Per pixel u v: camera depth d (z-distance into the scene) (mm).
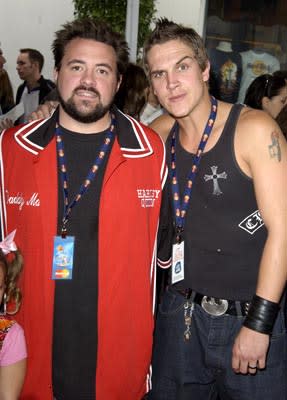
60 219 2086
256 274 2127
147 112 3654
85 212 2084
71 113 2039
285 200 1975
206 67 2137
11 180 2107
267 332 2016
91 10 6465
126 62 2152
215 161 2072
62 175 2094
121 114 2189
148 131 2203
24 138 2104
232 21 5406
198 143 2146
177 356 2256
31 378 2150
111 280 2098
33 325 2119
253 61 5480
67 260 2062
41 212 2072
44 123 2137
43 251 2074
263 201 1983
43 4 7723
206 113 2121
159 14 6879
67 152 2107
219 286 2145
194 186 2137
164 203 2254
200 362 2238
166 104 2121
